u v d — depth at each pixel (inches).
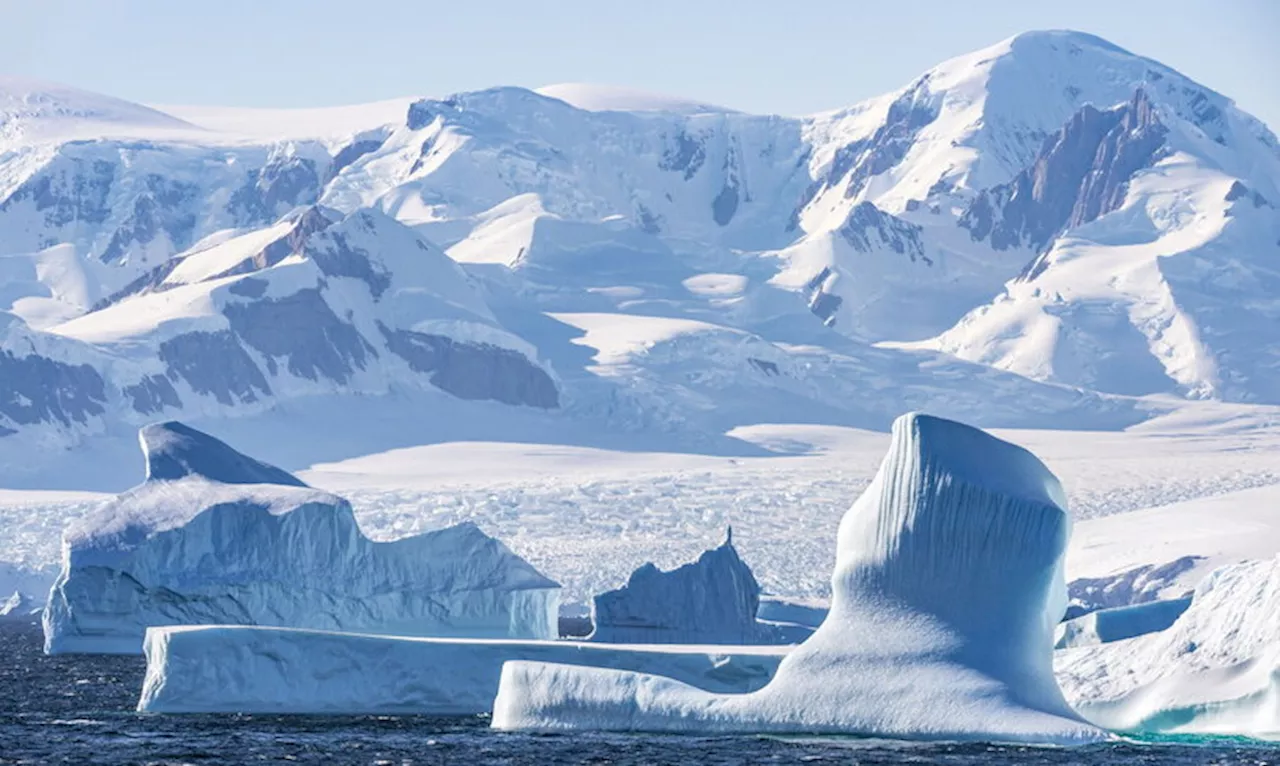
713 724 5565.9
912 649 5398.6
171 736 6077.8
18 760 5565.9
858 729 5374.0
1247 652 5492.1
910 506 5457.7
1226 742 5423.2
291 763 5477.4
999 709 5241.1
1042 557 5369.1
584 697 5846.5
